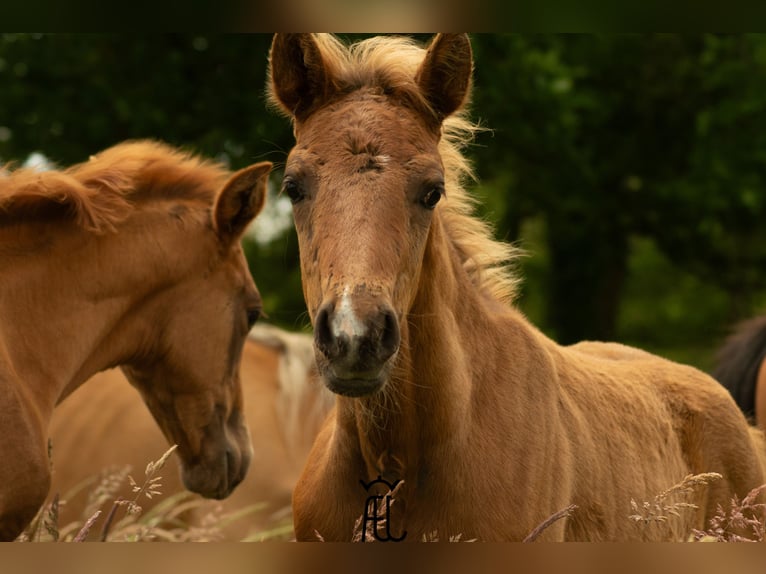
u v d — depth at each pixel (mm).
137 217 6254
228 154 16297
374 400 4695
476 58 16484
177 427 6727
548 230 22266
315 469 5289
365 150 4398
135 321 6281
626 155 20281
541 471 5004
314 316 4332
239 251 6789
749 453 6707
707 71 19688
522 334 5395
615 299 23688
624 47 19625
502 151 17984
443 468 4762
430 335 4672
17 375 5418
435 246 4734
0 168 6004
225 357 6750
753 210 20188
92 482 8242
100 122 16453
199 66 16375
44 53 16375
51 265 5750
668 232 21656
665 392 6637
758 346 9680
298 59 4801
